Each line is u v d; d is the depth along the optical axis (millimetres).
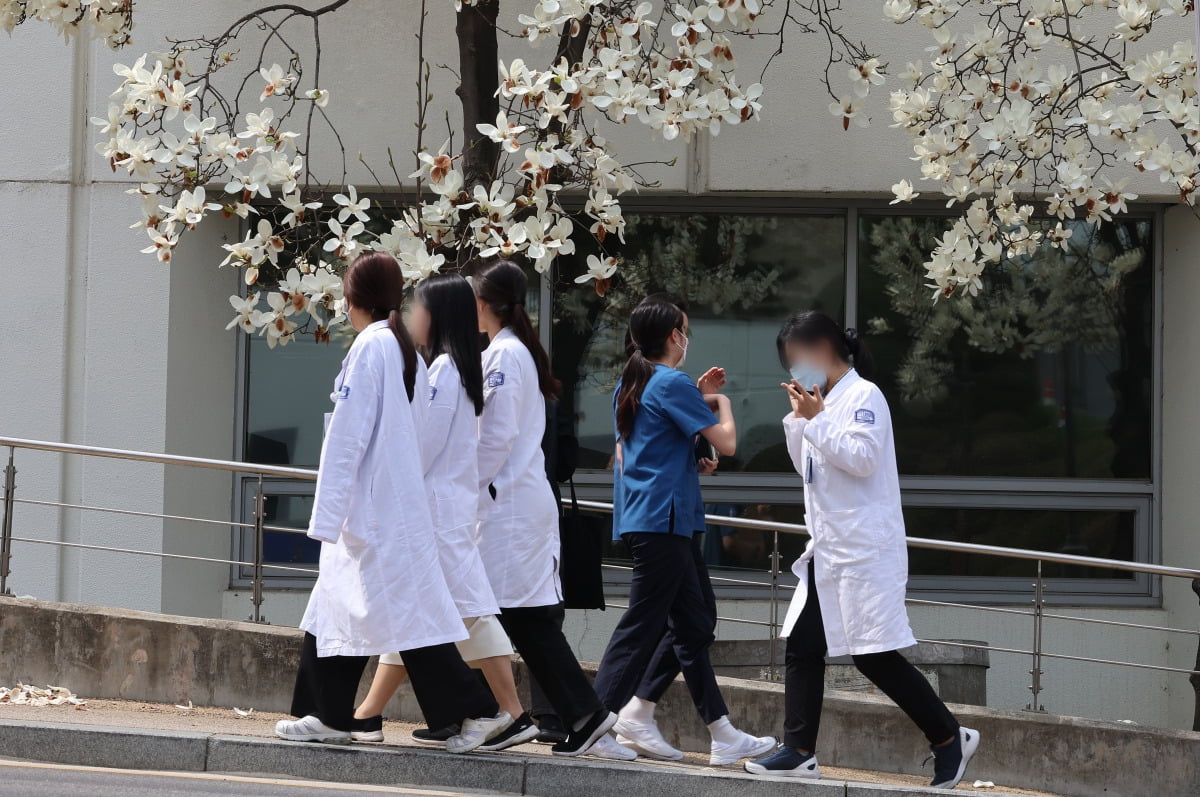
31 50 30797
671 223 32500
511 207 21812
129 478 30359
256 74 30594
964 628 32125
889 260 32531
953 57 25375
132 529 30344
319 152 30750
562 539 20219
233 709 23469
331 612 17891
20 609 24000
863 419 19094
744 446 32438
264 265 31781
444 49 30828
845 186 30828
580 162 23906
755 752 20406
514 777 18047
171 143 22328
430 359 18656
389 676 19281
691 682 20422
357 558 17609
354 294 18203
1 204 30734
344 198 22672
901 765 23297
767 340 32469
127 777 17578
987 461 32562
